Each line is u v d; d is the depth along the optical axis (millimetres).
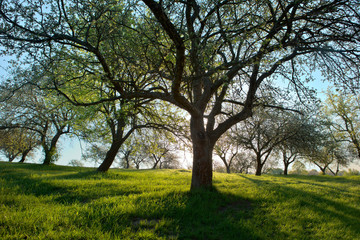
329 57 8852
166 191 8422
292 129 21016
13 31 7613
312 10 8125
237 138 23906
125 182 11336
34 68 8188
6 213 5188
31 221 4812
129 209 5977
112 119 12883
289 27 8281
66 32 8195
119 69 9188
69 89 10648
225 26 6777
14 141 23484
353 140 29766
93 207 6258
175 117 13266
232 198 8070
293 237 5090
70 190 8773
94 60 10195
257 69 9086
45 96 12398
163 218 5543
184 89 9789
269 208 7199
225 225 5492
